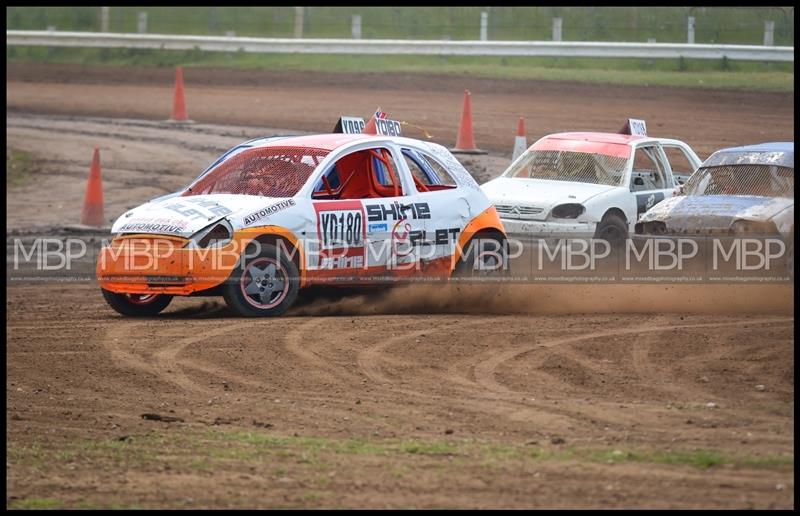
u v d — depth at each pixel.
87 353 29.44
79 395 25.47
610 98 77.31
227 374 27.02
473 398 24.34
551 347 28.75
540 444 20.81
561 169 46.53
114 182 60.69
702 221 37.44
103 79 94.12
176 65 98.69
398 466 19.62
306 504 17.64
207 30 114.25
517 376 26.11
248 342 30.16
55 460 20.59
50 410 24.23
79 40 100.44
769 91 78.62
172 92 87.44
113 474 19.61
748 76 83.69
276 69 93.94
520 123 58.62
